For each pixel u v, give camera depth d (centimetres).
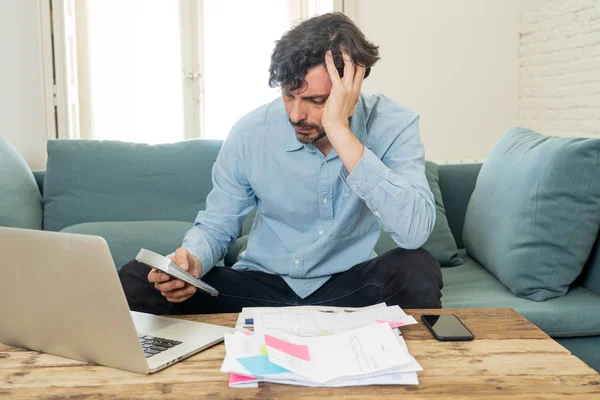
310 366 104
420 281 154
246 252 186
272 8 388
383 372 103
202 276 170
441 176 267
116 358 108
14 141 354
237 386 101
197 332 125
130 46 396
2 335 122
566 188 188
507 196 207
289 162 174
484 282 212
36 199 250
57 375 107
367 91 364
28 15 348
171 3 395
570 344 183
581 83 307
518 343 119
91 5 390
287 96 149
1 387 101
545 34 338
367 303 163
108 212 248
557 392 98
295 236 180
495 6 362
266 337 110
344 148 149
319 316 129
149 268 158
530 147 211
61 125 338
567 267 190
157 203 252
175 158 258
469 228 238
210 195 182
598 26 291
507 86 369
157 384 102
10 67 349
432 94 366
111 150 257
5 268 112
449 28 362
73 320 109
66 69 335
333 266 176
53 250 105
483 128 371
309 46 145
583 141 189
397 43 361
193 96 371
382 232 238
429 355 113
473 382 102
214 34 387
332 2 350
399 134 173
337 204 175
